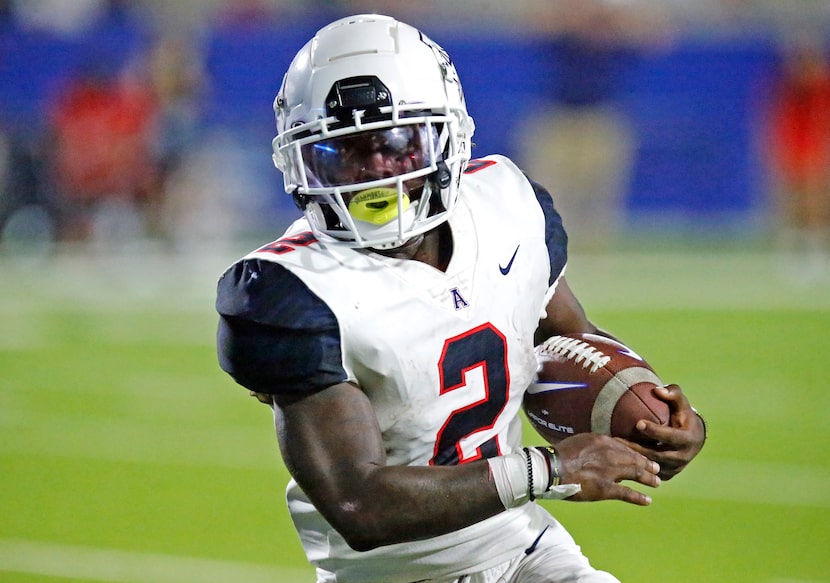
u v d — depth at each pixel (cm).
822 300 3325
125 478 1930
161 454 2062
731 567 1470
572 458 838
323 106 898
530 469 830
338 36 920
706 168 4303
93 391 2555
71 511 1770
